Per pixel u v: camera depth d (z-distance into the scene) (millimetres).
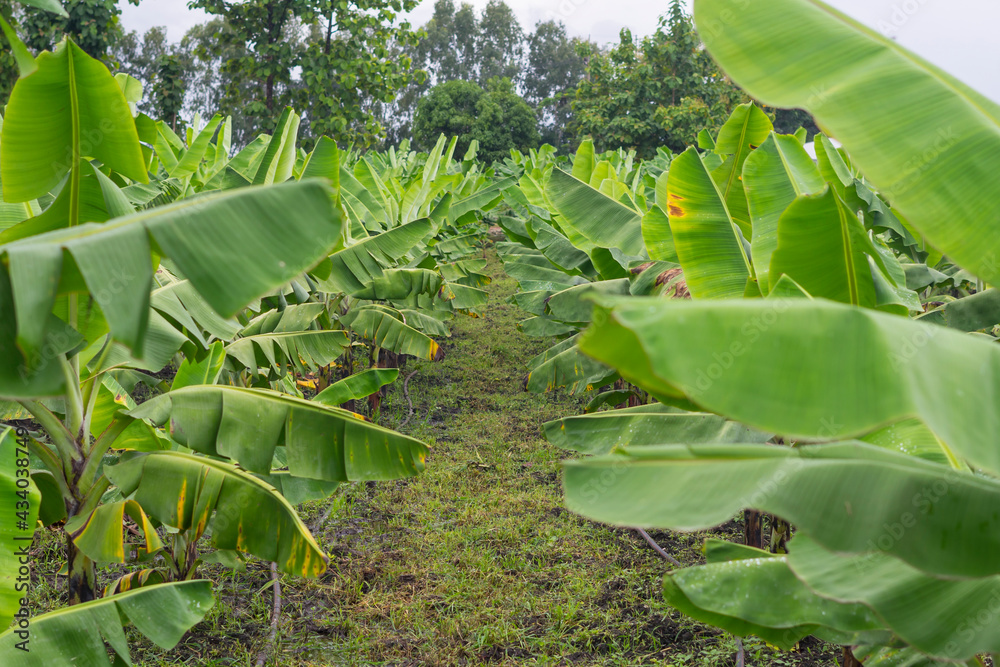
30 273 1468
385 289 6730
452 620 4656
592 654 4379
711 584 2346
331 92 29281
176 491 2977
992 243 1563
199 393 3154
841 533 1390
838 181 4953
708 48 1915
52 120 2385
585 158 7121
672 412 3479
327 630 4617
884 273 2875
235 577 5227
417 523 6297
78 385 3061
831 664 4141
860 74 1787
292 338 5074
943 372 1209
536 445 8484
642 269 4883
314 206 1737
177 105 27375
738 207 4645
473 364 12398
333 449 3113
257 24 28391
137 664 4133
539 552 5734
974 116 1710
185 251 1572
